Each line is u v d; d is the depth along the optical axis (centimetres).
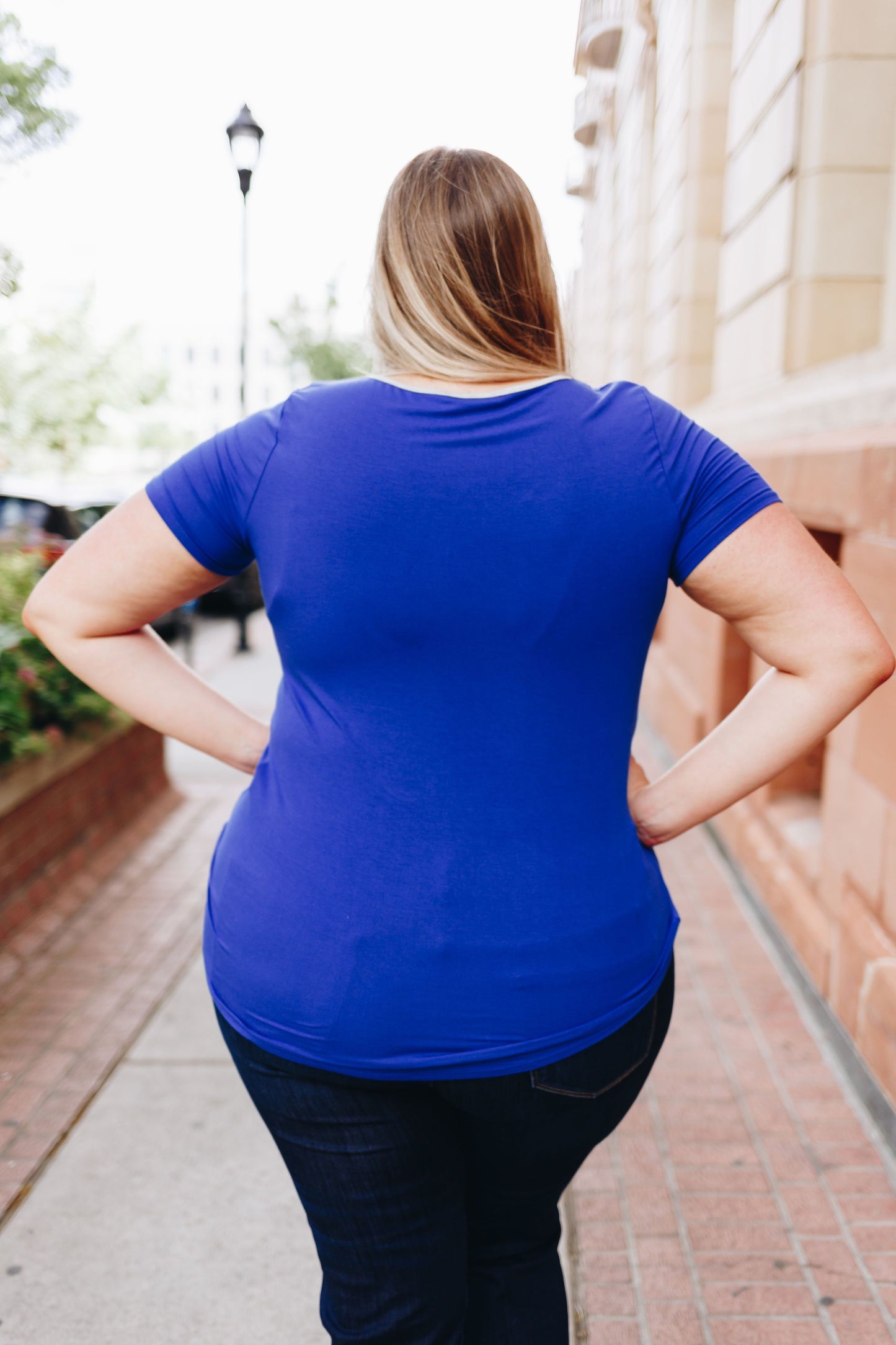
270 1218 219
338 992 95
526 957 95
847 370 349
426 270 100
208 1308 194
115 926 371
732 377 507
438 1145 104
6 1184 229
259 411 103
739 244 494
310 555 94
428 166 104
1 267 604
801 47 399
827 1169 234
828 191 392
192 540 104
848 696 100
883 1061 248
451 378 98
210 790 550
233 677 923
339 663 96
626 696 101
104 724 431
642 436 96
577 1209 221
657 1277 201
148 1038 293
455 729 94
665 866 434
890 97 385
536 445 94
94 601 109
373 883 95
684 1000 317
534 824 96
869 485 280
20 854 365
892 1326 188
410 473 93
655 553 96
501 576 92
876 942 262
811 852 344
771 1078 273
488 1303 116
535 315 104
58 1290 199
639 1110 258
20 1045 289
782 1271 202
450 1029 95
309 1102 100
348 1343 106
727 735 107
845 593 99
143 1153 240
